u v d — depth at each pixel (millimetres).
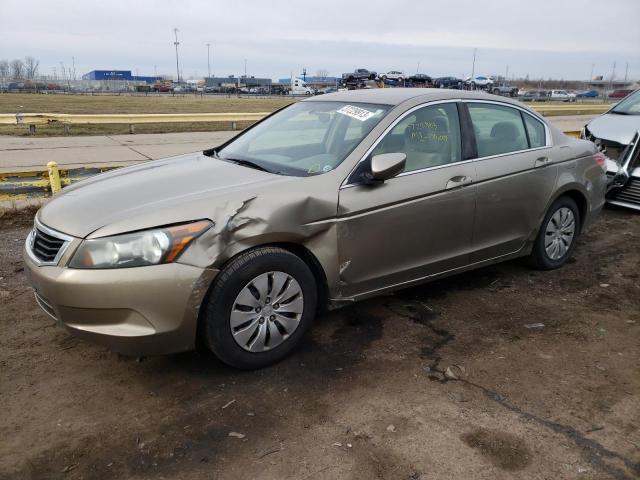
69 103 33750
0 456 2541
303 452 2566
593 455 2557
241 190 3180
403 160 3400
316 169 3533
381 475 2418
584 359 3430
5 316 3939
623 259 5336
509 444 2625
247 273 3031
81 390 3068
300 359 3396
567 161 4758
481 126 4246
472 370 3285
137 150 13016
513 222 4387
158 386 3109
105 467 2480
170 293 2830
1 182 6582
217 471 2449
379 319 3953
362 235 3463
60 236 2955
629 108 7531
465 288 4547
